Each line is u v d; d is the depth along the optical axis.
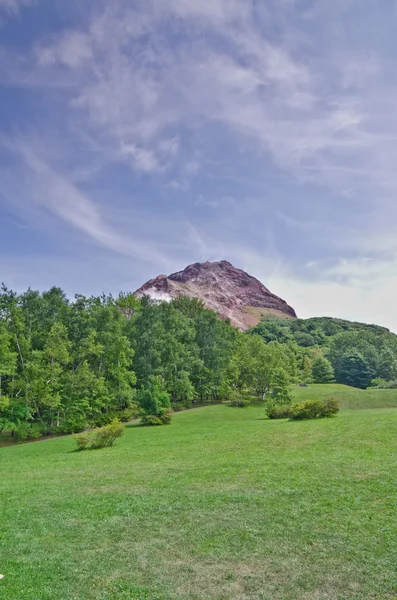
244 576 8.85
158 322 69.12
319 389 85.31
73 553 10.34
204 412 62.38
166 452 25.41
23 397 47.59
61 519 12.85
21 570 9.50
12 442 45.25
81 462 24.66
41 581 8.96
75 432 50.03
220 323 89.44
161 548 10.41
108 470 20.70
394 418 30.98
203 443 27.73
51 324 57.03
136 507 13.59
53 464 24.98
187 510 13.01
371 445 21.66
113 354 57.78
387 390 65.06
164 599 8.12
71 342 52.59
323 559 9.40
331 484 14.75
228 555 9.83
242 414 59.75
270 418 45.78
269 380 75.12
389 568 8.84
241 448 24.12
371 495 13.31
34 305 57.69
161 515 12.71
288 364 92.56
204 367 75.06
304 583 8.45
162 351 67.56
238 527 11.44
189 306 99.38
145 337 65.69
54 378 48.59
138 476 18.42
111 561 9.82
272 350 85.38
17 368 50.19
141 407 52.22
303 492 14.08
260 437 27.55
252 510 12.68
